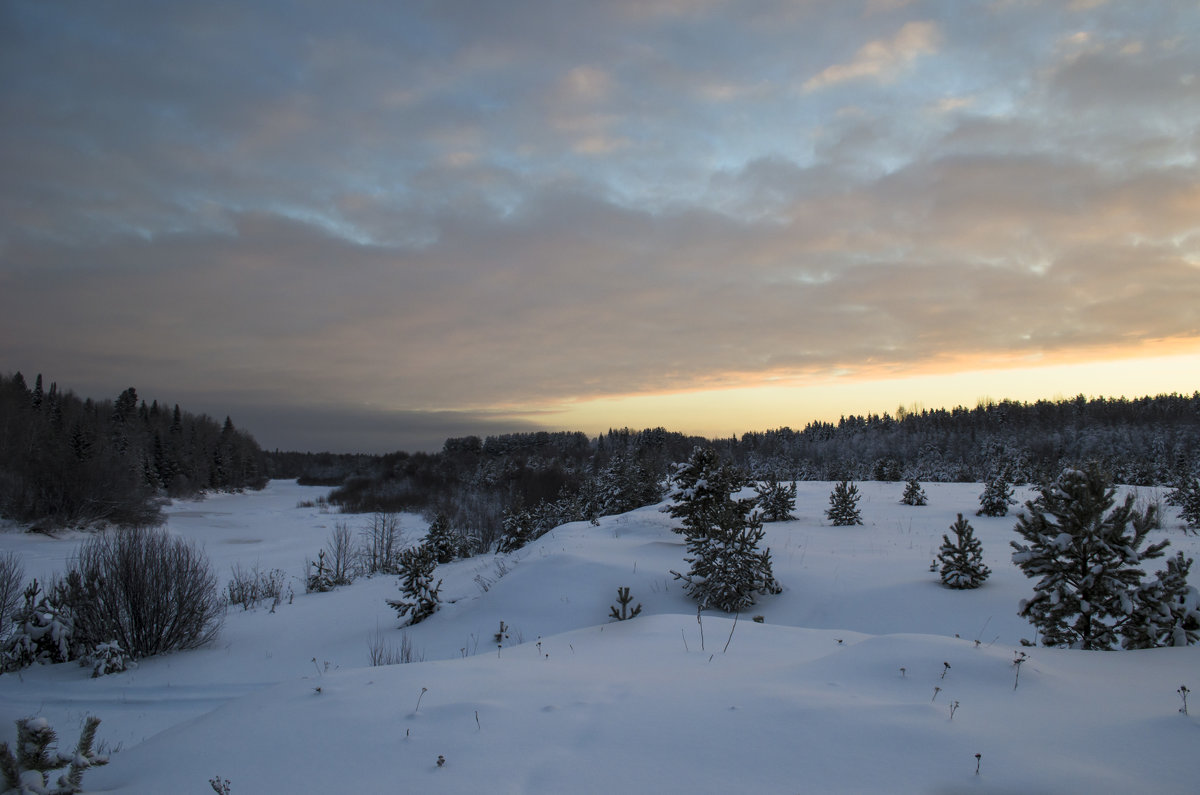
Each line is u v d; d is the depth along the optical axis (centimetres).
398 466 9769
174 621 1425
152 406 11769
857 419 13838
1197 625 701
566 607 1397
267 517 6256
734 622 848
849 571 1524
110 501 4584
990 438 9312
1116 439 8900
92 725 399
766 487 2672
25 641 1302
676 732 400
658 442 9769
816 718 402
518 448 11912
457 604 1633
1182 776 319
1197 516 2062
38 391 9544
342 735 432
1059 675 493
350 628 1578
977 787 315
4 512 4250
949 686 464
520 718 441
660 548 1781
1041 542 790
